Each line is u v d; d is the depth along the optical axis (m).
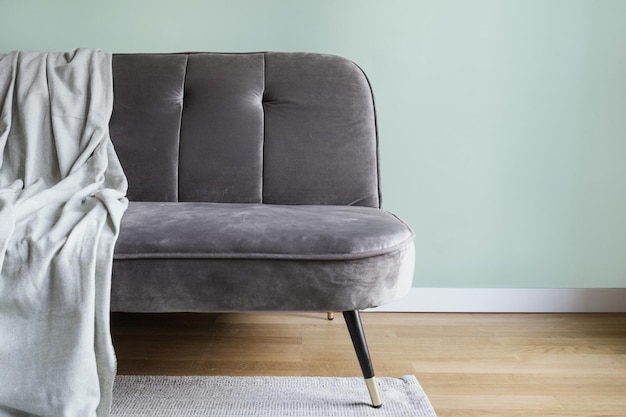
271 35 1.71
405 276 1.02
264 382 1.22
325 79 1.50
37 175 1.30
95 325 0.92
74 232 0.93
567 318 1.70
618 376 1.29
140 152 1.44
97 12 1.70
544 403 1.15
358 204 1.44
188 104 1.49
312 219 1.07
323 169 1.45
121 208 1.06
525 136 1.72
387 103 1.71
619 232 1.74
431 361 1.36
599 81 1.70
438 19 1.68
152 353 1.39
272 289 0.96
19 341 0.90
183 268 0.95
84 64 1.44
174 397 1.14
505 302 1.75
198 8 1.70
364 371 1.09
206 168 1.44
